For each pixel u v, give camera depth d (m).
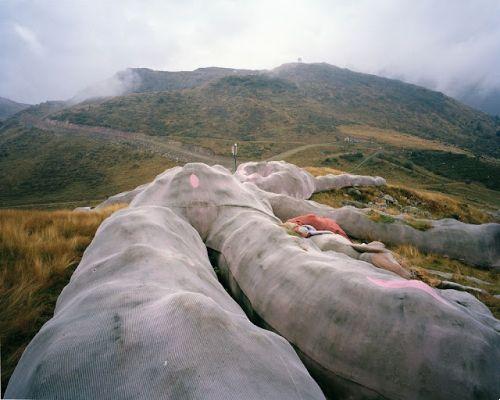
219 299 3.92
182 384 2.19
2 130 151.50
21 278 5.35
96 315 2.96
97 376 2.38
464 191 56.50
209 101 156.00
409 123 190.75
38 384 2.38
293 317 4.00
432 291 3.80
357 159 73.12
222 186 7.70
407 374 3.14
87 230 7.72
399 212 15.09
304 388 2.69
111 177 74.75
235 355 2.51
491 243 8.71
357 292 3.70
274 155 84.25
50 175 80.81
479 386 2.99
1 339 4.23
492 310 5.81
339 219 9.67
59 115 144.12
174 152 86.94
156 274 3.68
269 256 5.00
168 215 5.78
